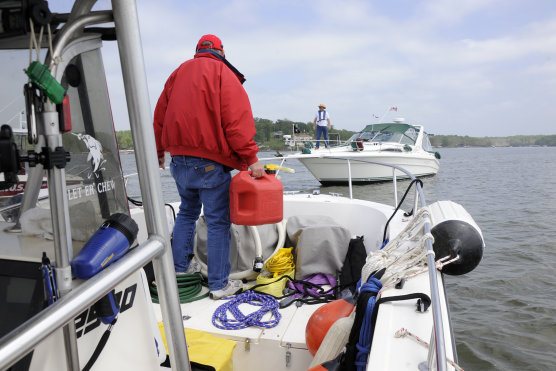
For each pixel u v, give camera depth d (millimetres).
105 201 1013
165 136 2234
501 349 4570
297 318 2229
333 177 15336
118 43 894
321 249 2654
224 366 1519
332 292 2527
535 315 5266
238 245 2727
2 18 769
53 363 880
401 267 1626
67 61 885
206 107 2068
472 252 1740
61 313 693
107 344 1005
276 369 2014
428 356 1055
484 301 5723
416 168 16844
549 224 10641
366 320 1447
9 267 894
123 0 871
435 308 1036
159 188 958
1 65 852
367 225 3066
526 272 6762
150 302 1318
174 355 1034
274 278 2525
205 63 2080
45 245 876
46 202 860
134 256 872
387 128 16938
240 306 2328
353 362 1431
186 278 2492
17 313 883
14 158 723
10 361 612
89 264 850
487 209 13594
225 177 2232
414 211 2531
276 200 2182
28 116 764
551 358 4387
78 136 931
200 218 2842
